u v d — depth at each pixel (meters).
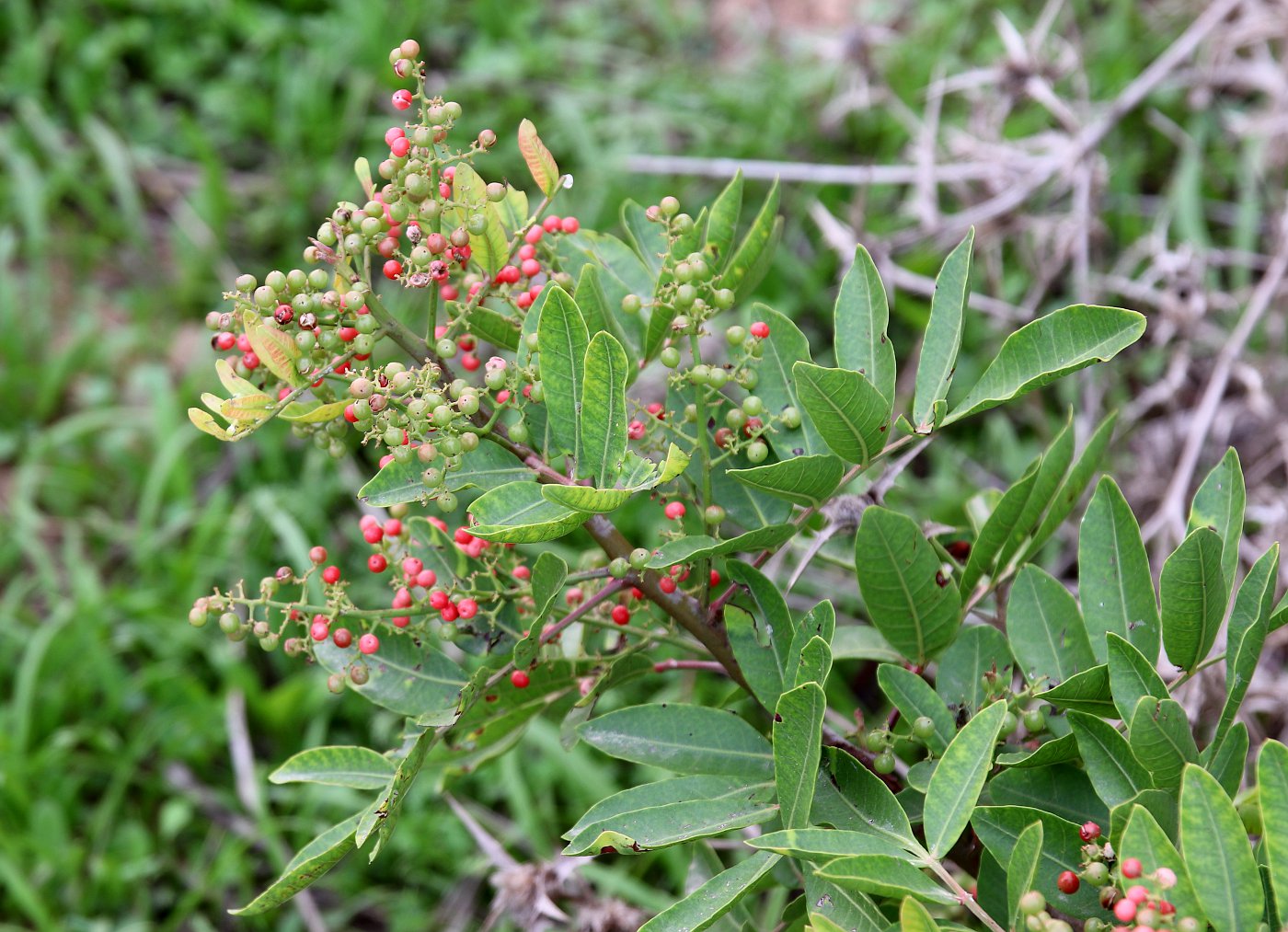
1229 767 0.59
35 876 0.97
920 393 0.61
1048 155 1.10
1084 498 0.98
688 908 0.56
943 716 0.61
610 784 0.95
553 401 0.58
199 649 1.12
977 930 0.61
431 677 0.64
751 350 0.61
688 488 0.63
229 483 1.25
